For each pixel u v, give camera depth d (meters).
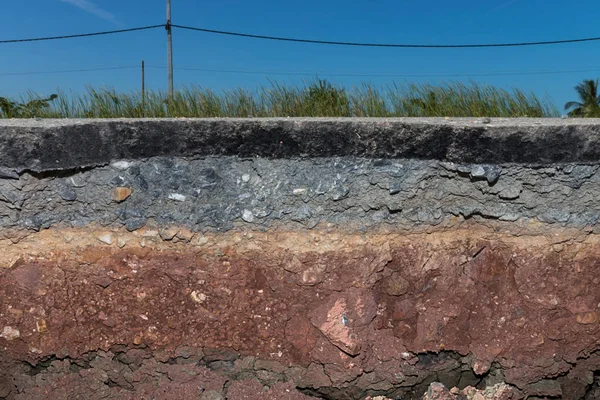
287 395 1.86
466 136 1.77
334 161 1.81
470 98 4.07
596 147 1.77
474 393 1.90
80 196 1.82
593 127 1.76
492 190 1.82
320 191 1.82
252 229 1.84
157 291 1.84
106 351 1.85
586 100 15.48
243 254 1.84
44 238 1.83
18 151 1.74
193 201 1.83
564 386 1.90
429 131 1.78
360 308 1.83
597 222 1.83
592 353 1.89
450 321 1.87
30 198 1.80
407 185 1.82
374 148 1.80
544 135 1.76
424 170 1.81
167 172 1.82
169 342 1.85
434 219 1.85
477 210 1.84
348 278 1.84
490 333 1.87
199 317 1.85
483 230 1.87
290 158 1.82
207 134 1.80
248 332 1.85
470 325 1.87
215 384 1.86
